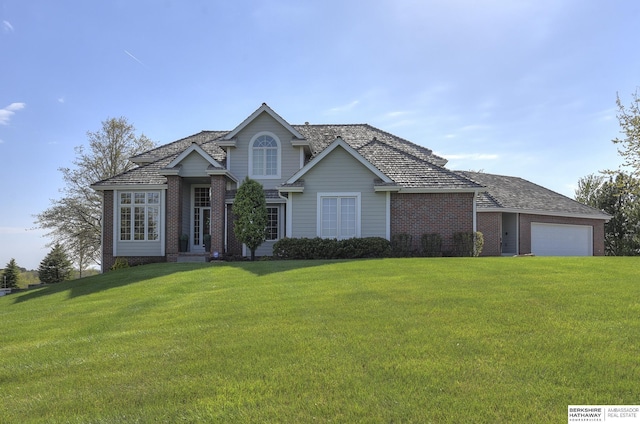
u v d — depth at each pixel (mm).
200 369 5387
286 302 8945
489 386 4543
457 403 4203
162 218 21297
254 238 19000
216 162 20641
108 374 5438
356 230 19375
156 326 7770
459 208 19531
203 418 4137
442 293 9016
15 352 6758
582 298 8180
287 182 19578
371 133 27031
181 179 21266
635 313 7047
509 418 3932
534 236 27188
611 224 33469
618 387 4445
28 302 12922
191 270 15141
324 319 7422
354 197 19469
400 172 20578
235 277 12961
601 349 5469
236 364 5473
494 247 25391
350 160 19531
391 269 12844
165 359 5855
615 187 30484
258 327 7145
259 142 22281
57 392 4984
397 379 4797
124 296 11367
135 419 4215
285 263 15445
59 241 36125
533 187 31578
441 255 19172
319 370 5145
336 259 17141
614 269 11977
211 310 8672
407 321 7020
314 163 19484
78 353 6434
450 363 5184
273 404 4359
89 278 16797
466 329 6469
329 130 27203
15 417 4418
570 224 28703
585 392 4371
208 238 21109
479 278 10781
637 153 24156
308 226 19500
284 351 5867
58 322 9047
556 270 11969
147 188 21297
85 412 4445
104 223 21766
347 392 4535
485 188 19219
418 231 19500
